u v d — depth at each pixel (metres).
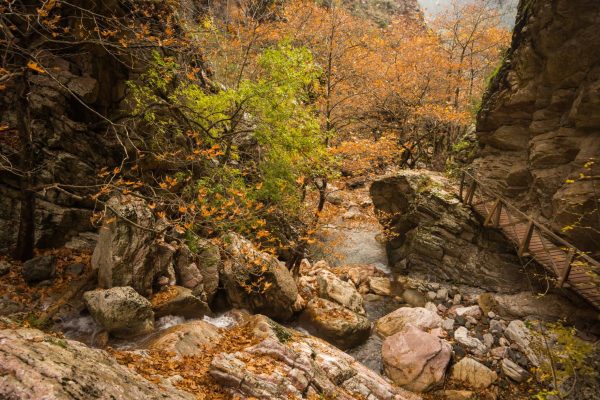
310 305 11.61
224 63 15.02
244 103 10.46
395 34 26.11
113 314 7.48
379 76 20.88
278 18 17.58
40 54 9.44
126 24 10.23
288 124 10.54
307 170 11.68
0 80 6.36
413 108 20.56
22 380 3.33
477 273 13.14
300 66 10.11
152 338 7.73
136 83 10.96
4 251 8.55
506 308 11.67
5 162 8.55
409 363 9.57
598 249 9.82
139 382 4.62
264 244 13.05
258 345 7.53
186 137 11.47
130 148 10.48
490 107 14.31
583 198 9.82
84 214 9.90
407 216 15.57
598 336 9.88
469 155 16.86
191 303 9.10
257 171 11.73
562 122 11.55
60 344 4.41
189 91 10.80
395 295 14.22
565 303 10.91
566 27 10.65
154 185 11.07
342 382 7.78
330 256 16.92
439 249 14.06
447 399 8.95
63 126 9.67
